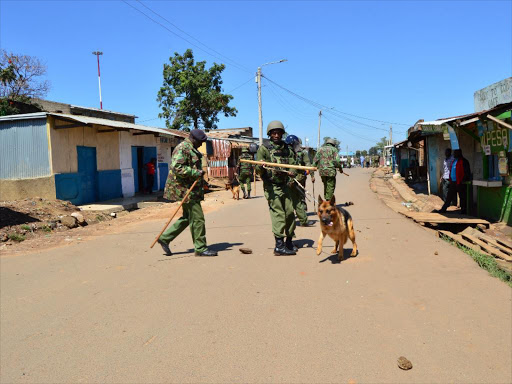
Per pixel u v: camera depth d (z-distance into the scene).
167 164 20.84
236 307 3.96
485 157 9.05
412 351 2.96
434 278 4.57
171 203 15.31
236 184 15.77
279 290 4.40
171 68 35.94
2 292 4.83
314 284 4.55
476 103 13.91
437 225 8.77
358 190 17.47
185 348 3.16
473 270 4.84
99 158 14.91
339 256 5.53
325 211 5.23
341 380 2.63
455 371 2.69
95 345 3.30
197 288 4.59
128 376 2.80
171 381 2.71
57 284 5.07
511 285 4.28
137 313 3.93
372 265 5.21
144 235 8.34
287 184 6.03
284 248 6.02
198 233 6.13
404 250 5.96
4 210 9.77
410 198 14.83
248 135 38.50
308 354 2.98
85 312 4.04
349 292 4.24
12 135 12.67
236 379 2.69
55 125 12.52
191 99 35.88
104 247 7.24
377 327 3.38
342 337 3.22
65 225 10.02
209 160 25.84
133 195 17.19
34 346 3.34
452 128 9.46
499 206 8.47
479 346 3.00
